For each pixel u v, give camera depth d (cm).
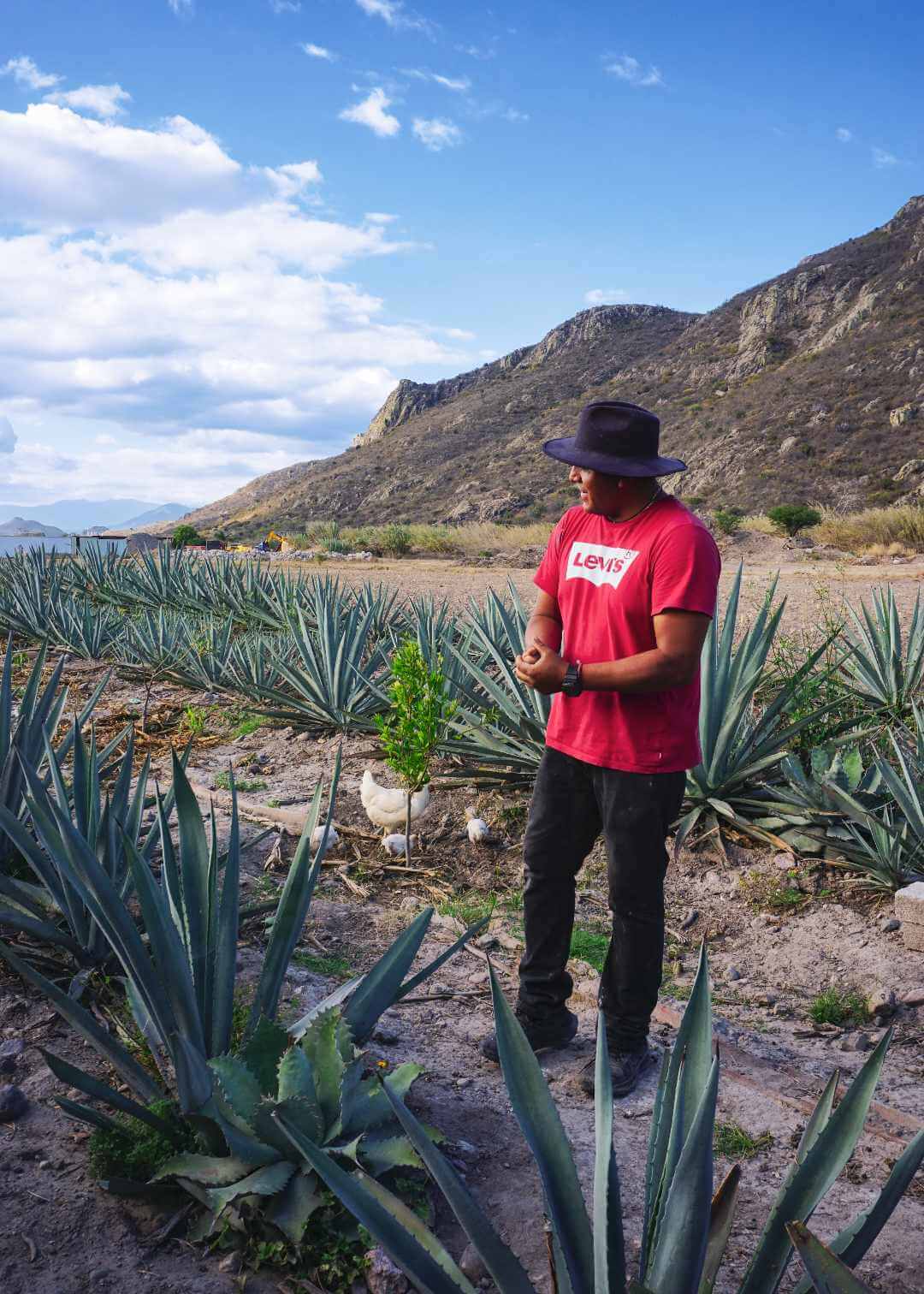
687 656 294
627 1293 164
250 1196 238
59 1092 294
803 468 6981
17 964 271
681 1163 173
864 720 696
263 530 10850
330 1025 265
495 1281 187
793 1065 345
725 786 583
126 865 395
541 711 654
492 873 523
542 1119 198
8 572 1741
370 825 588
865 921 468
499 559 2841
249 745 775
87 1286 219
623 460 300
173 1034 253
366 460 13338
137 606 1522
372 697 819
